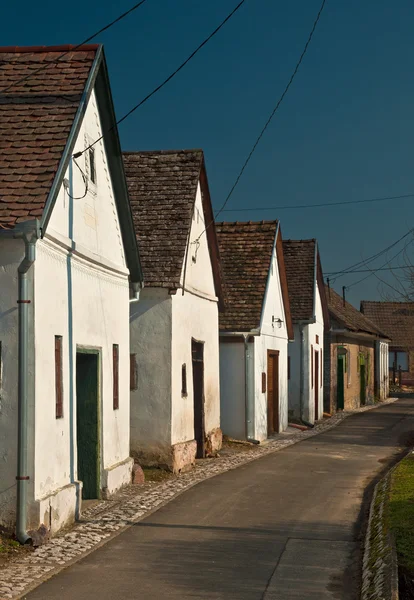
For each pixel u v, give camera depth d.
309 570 8.52
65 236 10.61
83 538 9.72
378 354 44.69
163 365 15.59
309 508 11.93
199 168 17.19
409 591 7.56
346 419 30.34
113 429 13.05
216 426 19.58
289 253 29.64
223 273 22.09
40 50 11.97
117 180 13.30
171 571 8.37
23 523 9.20
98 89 12.24
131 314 15.75
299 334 28.08
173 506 11.96
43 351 9.72
